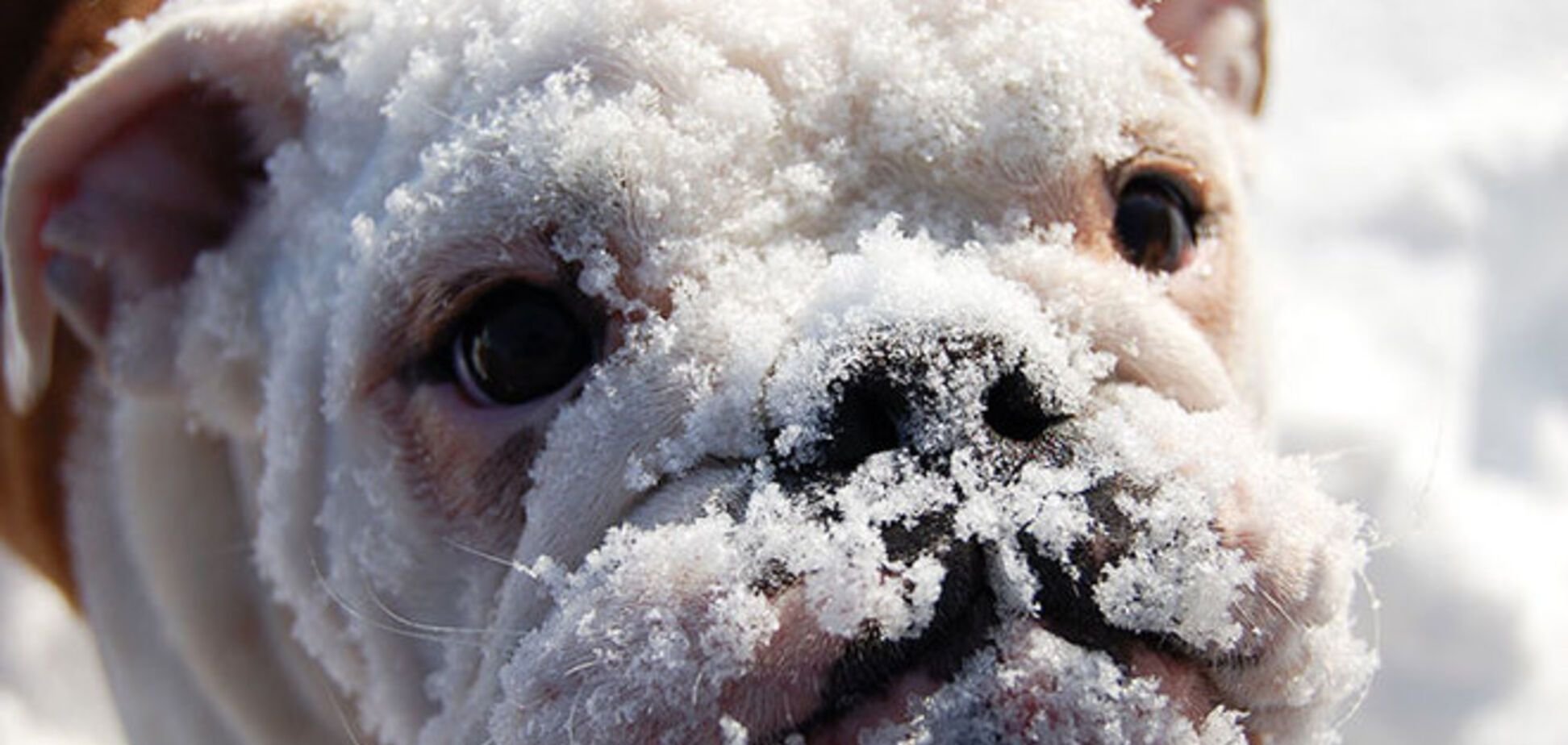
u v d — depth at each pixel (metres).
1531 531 0.69
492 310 0.40
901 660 0.34
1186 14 0.51
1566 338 0.77
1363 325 0.77
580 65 0.39
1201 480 0.36
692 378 0.37
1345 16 0.92
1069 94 0.40
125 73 0.45
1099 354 0.38
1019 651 0.34
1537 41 0.90
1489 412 0.74
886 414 0.35
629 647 0.35
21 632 0.73
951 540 0.34
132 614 0.55
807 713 0.35
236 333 0.47
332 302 0.43
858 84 0.39
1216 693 0.36
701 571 0.35
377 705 0.45
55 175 0.46
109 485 0.55
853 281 0.37
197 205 0.48
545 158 0.39
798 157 0.39
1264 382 0.48
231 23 0.45
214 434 0.51
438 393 0.41
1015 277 0.38
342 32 0.45
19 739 0.70
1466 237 0.81
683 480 0.37
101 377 0.52
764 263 0.38
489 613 0.41
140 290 0.48
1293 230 0.82
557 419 0.39
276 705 0.53
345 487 0.44
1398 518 0.68
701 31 0.40
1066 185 0.40
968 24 0.40
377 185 0.42
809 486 0.35
